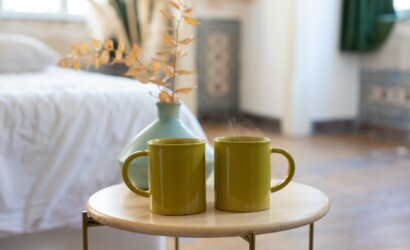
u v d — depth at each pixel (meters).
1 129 1.27
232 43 4.96
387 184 2.55
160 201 0.77
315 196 0.87
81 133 1.36
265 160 0.79
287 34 4.14
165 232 0.72
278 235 1.82
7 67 2.27
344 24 4.10
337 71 4.23
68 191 1.33
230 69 5.00
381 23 3.92
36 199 1.30
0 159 1.26
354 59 4.26
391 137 3.96
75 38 3.82
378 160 3.13
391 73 3.91
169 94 0.97
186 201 0.77
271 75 4.47
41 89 1.43
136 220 0.74
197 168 0.78
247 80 4.92
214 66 4.91
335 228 1.90
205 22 4.78
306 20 4.04
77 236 1.36
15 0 3.69
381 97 4.04
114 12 3.91
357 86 4.31
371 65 4.13
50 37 3.74
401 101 3.83
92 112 1.39
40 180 1.31
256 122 4.75
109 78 2.02
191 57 4.46
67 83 1.64
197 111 4.90
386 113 4.00
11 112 1.29
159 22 3.94
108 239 1.29
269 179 0.80
